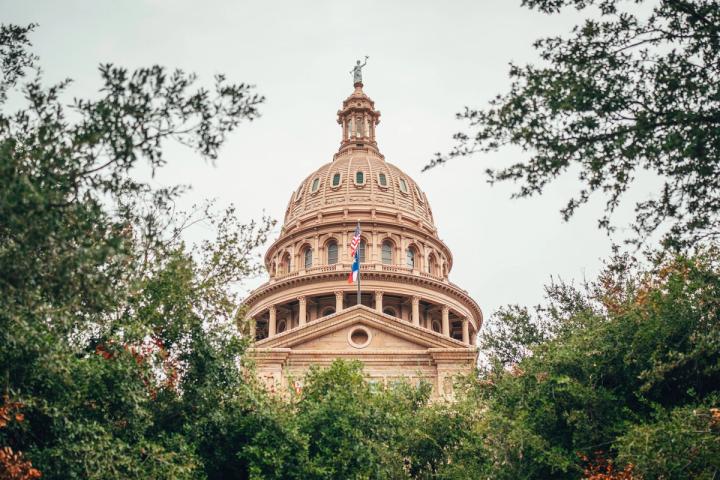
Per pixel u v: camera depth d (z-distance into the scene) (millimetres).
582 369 29516
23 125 15508
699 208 16672
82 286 14398
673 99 16062
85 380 21984
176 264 25562
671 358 26812
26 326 16062
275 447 27203
